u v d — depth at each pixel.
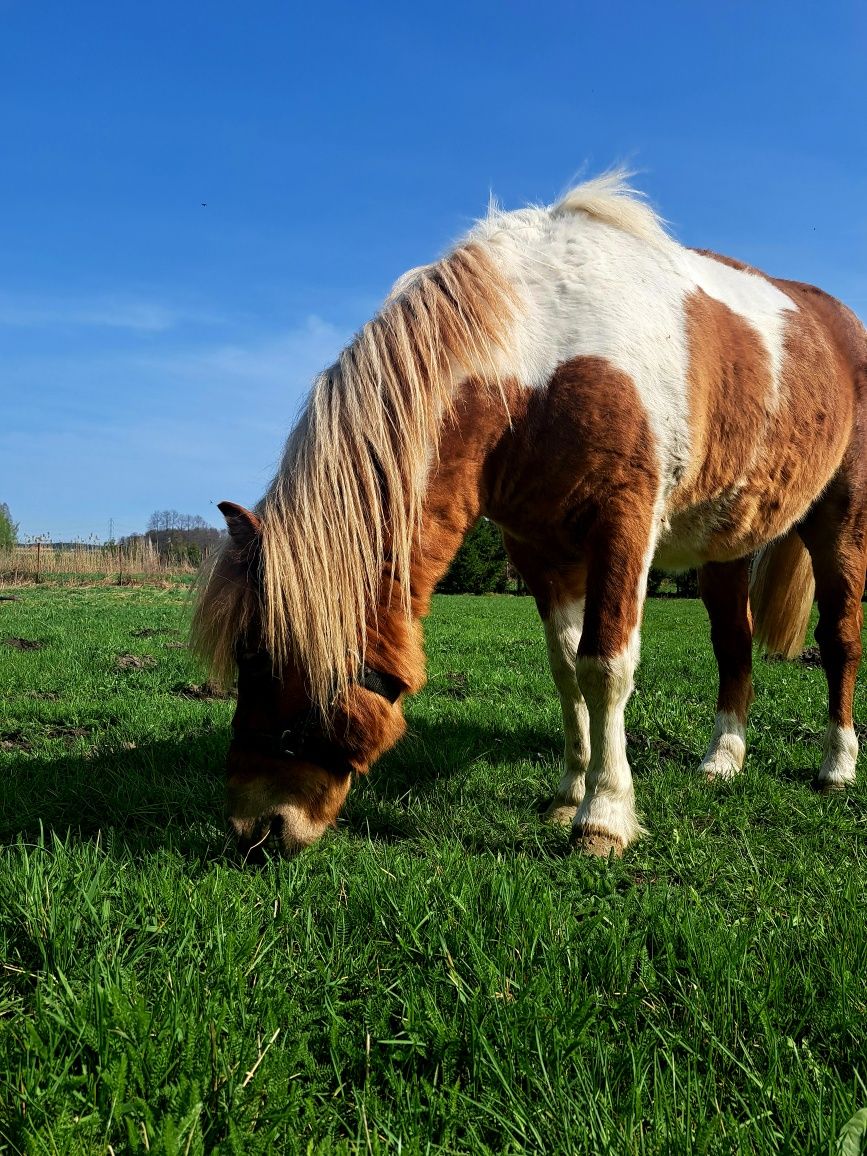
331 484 2.85
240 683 2.96
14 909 2.23
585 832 3.27
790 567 5.04
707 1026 1.86
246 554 2.84
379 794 3.92
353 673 2.88
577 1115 1.55
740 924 2.47
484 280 3.23
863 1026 1.89
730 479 3.89
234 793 2.91
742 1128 1.50
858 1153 1.42
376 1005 1.93
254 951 2.09
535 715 5.64
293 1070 1.69
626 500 3.29
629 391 3.27
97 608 15.81
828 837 3.54
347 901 2.47
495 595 30.14
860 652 4.54
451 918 2.30
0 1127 1.45
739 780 4.28
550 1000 1.93
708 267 4.11
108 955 2.04
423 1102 1.66
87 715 5.54
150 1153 1.36
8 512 36.94
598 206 3.64
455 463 3.17
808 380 4.18
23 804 3.54
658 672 8.33
